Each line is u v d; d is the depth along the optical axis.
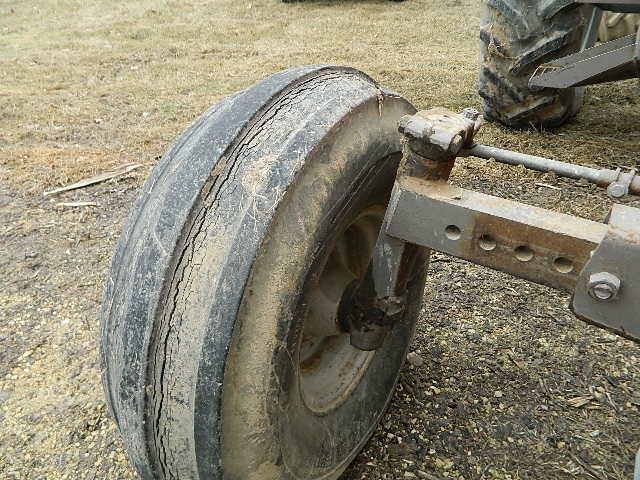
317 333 1.30
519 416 1.65
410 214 1.08
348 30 5.96
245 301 0.91
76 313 2.17
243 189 0.95
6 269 2.43
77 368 1.92
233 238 0.92
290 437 1.11
